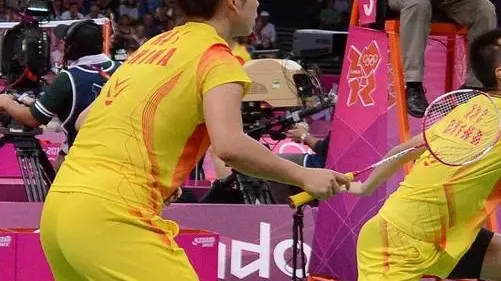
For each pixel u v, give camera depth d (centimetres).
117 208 488
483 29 955
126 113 500
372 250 751
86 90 962
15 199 1280
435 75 1039
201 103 497
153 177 498
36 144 1053
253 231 1012
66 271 519
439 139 726
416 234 729
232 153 478
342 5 3556
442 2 966
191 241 837
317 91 1181
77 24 984
